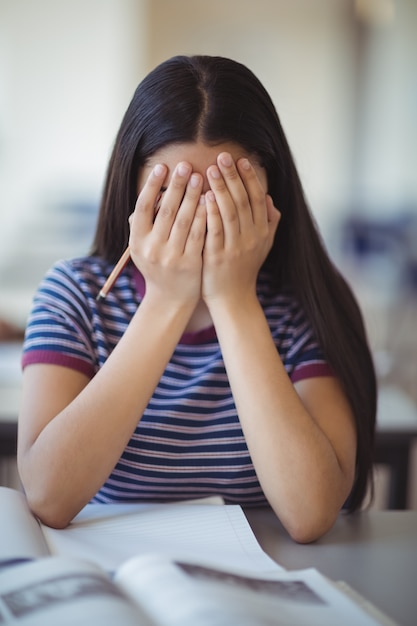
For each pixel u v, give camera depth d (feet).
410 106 25.21
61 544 2.64
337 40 25.71
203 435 3.40
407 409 5.55
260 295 3.69
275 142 3.30
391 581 2.50
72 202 22.22
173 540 2.72
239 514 2.96
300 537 2.87
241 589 2.11
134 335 3.13
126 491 3.39
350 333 3.60
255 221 3.21
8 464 8.23
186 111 3.07
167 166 3.11
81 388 3.33
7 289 13.04
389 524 3.09
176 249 3.12
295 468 2.98
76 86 24.73
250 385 3.12
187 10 25.49
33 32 24.34
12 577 2.09
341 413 3.41
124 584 2.07
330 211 25.25
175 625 1.83
